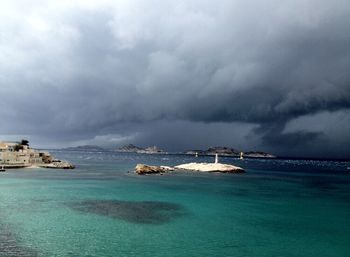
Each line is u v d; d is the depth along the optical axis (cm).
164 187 7875
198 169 14025
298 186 9181
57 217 4344
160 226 4075
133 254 3078
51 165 12962
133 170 13400
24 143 14488
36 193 6334
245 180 10488
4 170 10631
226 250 3291
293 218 4775
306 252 3312
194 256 3092
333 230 4144
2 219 4141
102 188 7400
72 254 3014
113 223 4128
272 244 3528
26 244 3225
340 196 7212
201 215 4784
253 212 5128
